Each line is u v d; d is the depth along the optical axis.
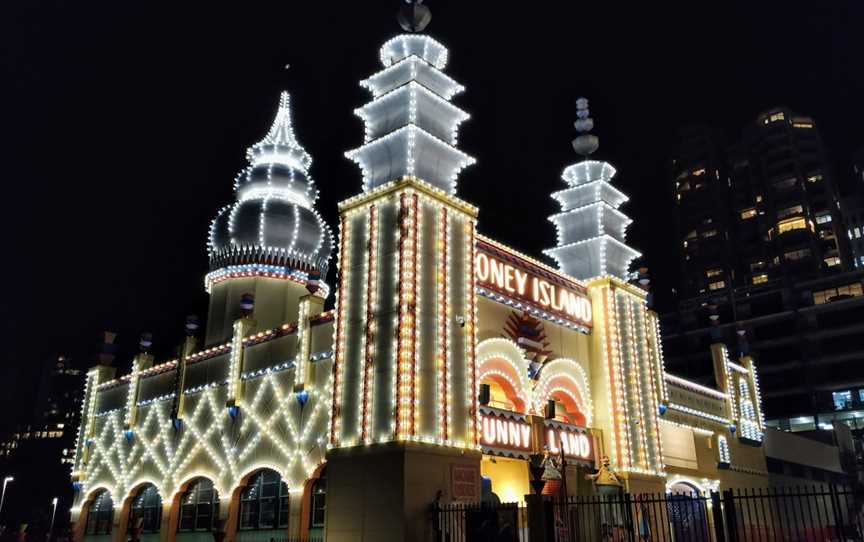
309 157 42.47
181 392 33.78
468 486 23.14
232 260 38.00
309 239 38.88
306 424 26.88
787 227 108.25
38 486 77.88
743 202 117.06
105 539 36.41
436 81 27.97
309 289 29.25
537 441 27.30
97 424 39.81
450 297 25.11
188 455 32.22
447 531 21.52
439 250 25.11
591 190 36.28
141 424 36.19
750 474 44.84
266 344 30.23
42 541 45.66
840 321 85.00
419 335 23.41
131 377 38.16
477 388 25.38
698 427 41.19
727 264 112.81
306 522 25.98
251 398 29.89
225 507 29.23
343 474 23.06
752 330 90.50
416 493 21.56
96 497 38.44
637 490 30.83
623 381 32.56
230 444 30.08
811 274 103.81
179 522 32.06
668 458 38.09
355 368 24.17
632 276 38.22
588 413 31.56
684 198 121.62
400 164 26.06
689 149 124.25
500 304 28.84
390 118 27.31
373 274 24.70
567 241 36.44
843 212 117.88
